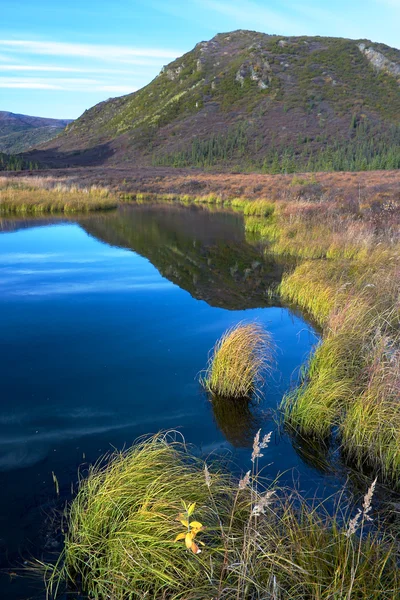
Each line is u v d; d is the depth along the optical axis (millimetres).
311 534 3012
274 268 13445
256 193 35312
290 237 16844
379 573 2729
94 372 6477
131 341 7676
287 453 4621
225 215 26906
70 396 5770
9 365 6684
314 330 8273
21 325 8414
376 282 8711
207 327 8414
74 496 3855
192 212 28453
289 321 8805
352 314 6855
